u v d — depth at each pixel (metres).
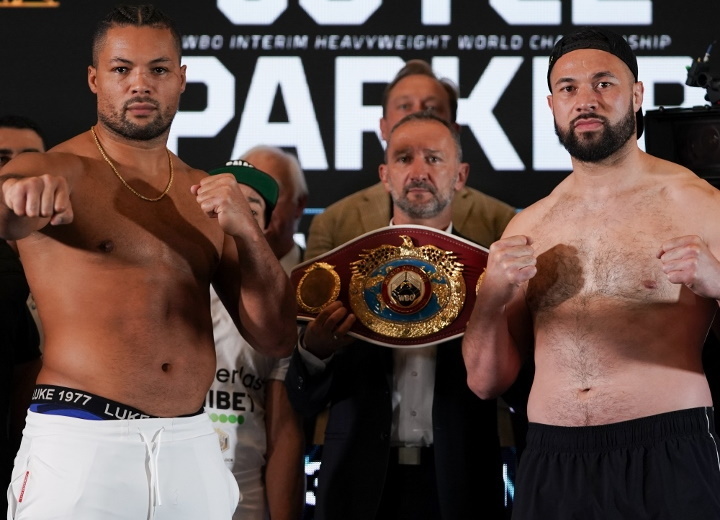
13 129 4.32
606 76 2.92
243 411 3.62
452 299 3.54
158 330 2.74
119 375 2.67
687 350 2.79
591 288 2.87
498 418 3.83
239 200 2.82
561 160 4.72
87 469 2.61
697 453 2.71
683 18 4.71
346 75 4.77
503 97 4.74
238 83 4.77
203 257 2.90
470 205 4.42
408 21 4.77
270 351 3.07
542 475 2.85
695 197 2.85
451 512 3.35
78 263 2.70
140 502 2.65
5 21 4.76
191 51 4.78
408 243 3.63
